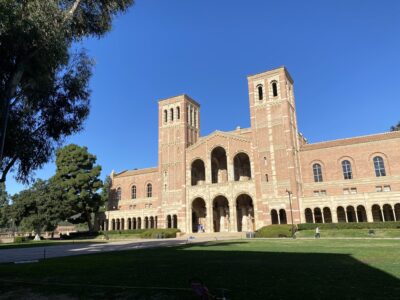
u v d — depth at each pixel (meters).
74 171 78.75
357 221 54.56
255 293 11.28
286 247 30.66
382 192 53.56
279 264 18.38
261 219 61.91
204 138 73.12
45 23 15.55
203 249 31.33
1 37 14.80
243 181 65.88
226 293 11.34
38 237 75.19
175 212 72.62
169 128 79.44
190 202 71.25
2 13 13.47
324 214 61.41
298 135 70.38
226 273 15.59
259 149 65.62
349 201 55.91
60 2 18.30
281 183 61.56
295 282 13.02
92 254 29.62
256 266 17.77
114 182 90.50
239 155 74.56
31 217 71.31
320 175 63.66
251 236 54.00
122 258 24.59
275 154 63.69
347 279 13.41
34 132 20.92
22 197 73.62
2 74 16.97
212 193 69.06
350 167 61.31
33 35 15.27
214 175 78.94
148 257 24.77
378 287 11.80
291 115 67.75
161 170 77.56
